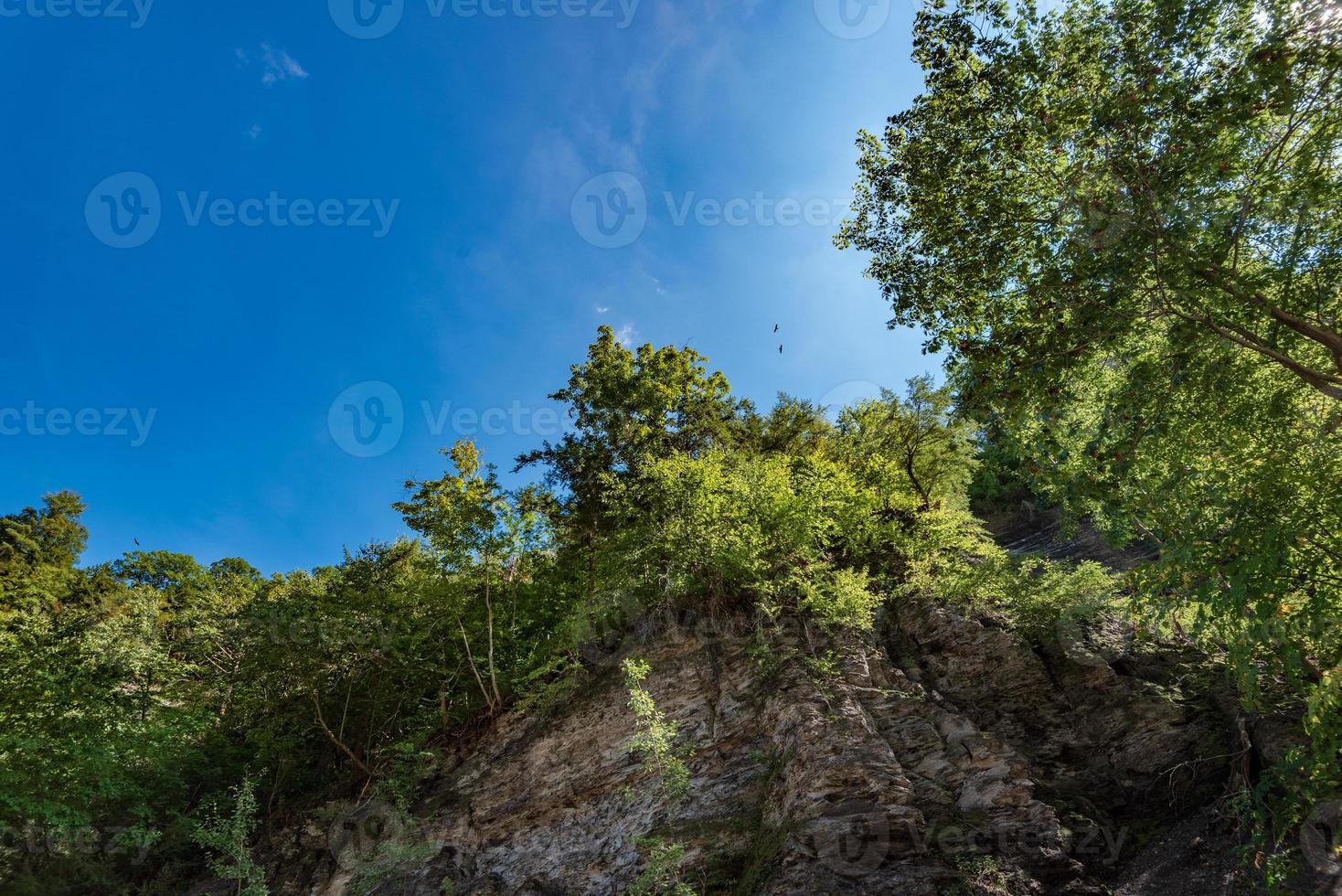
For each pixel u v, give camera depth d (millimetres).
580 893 11445
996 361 9258
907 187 11211
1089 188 8094
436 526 16562
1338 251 7617
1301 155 7398
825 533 17609
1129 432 8492
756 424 29047
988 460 22922
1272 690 10570
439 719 16719
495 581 17250
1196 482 7680
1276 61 6840
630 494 19016
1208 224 7871
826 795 10445
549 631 18781
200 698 17969
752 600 16062
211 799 15562
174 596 33188
